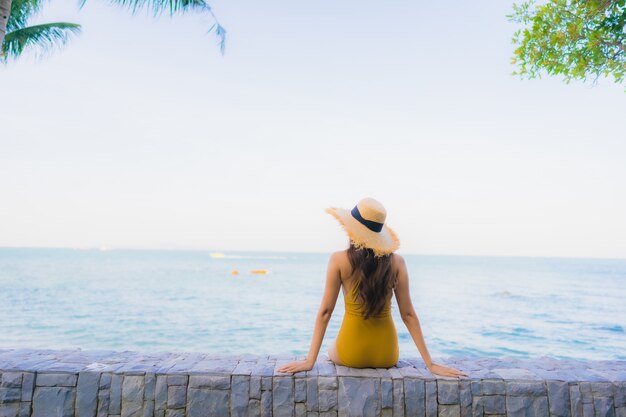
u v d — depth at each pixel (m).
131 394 2.95
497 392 2.99
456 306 22.17
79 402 2.94
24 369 2.97
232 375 2.96
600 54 4.24
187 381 2.96
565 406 2.99
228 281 37.72
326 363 3.29
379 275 2.99
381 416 2.94
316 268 66.94
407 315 3.17
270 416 2.93
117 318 16.03
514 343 12.67
